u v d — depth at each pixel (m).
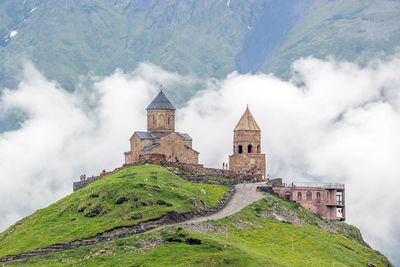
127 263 166.62
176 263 164.62
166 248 171.88
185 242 173.88
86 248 176.62
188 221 191.25
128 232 181.62
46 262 173.25
